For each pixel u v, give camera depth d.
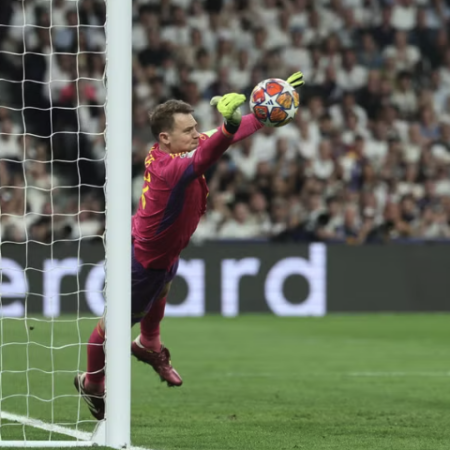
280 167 60.41
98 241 54.19
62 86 59.59
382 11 67.31
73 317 49.72
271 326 48.59
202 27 65.25
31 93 59.16
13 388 26.94
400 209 59.97
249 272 53.69
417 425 21.27
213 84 64.06
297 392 27.28
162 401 25.41
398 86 66.00
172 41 64.62
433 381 29.89
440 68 67.06
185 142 18.75
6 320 43.38
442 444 18.83
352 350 39.16
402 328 47.84
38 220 54.16
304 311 54.09
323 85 64.94
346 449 18.22
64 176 56.72
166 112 18.72
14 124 57.78
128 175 17.72
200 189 18.94
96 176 57.31
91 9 61.88
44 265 51.69
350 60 65.81
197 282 53.41
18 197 54.88
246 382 29.59
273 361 35.44
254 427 20.95
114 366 17.56
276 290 53.91
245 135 17.72
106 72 17.84
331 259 54.28
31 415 22.70
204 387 28.33
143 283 19.69
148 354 21.23
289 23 66.44
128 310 17.62
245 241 53.66
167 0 65.25
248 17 65.94
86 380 19.78
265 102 17.39
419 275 54.94
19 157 56.62
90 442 17.62
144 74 63.41
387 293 54.72
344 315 54.06
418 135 63.91
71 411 23.31
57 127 58.19
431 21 67.81
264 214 58.69
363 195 59.56
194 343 41.44
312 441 19.11
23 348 35.06
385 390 27.77
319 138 62.47
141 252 19.39
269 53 65.56
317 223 58.53
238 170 60.03
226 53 65.06
